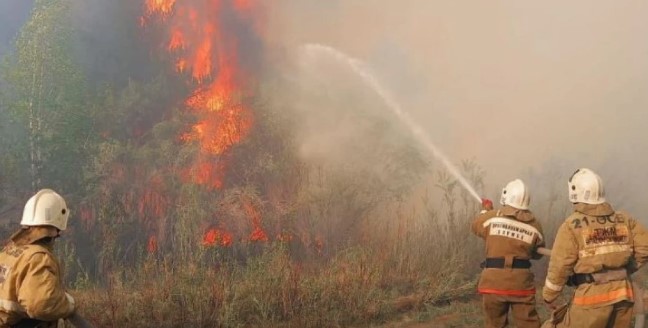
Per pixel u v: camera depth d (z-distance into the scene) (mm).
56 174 9758
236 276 7055
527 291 4832
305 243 9094
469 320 6250
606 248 3887
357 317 6352
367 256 7676
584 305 3896
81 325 3287
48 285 3121
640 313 3867
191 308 5941
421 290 7098
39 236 3299
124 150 10039
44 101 9555
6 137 9750
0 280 3195
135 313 5840
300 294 6426
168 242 8977
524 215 4926
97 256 8422
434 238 8289
